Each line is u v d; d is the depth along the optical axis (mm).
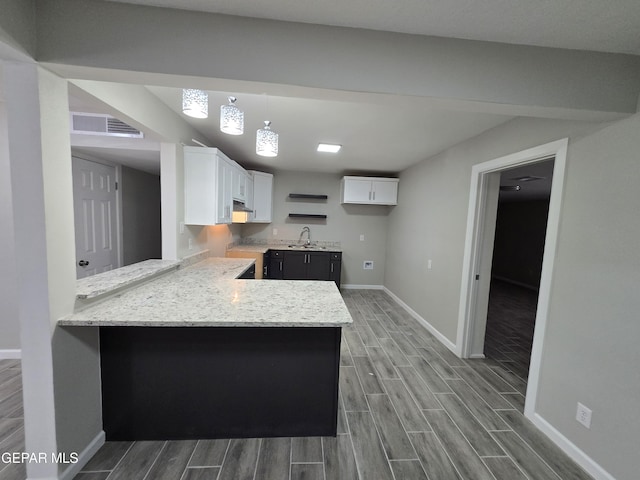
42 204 1290
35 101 1243
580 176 1723
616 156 1526
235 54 1305
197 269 2807
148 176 4375
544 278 1952
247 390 1802
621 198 1495
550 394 1894
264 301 1833
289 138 3166
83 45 1235
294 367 1809
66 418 1453
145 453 1670
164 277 2451
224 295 1946
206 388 1780
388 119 2516
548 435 1885
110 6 1240
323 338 1807
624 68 1449
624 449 1457
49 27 1217
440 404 2209
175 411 1775
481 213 2848
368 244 5715
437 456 1713
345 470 1592
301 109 2355
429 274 3744
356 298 5125
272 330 1780
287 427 1837
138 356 1730
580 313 1699
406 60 1377
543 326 1951
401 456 1703
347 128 2793
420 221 4098
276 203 5492
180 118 2617
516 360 2982
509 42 1402
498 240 7973
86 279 1898
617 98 1450
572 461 1708
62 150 1382
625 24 1229
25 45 1179
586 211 1679
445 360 2934
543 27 1275
